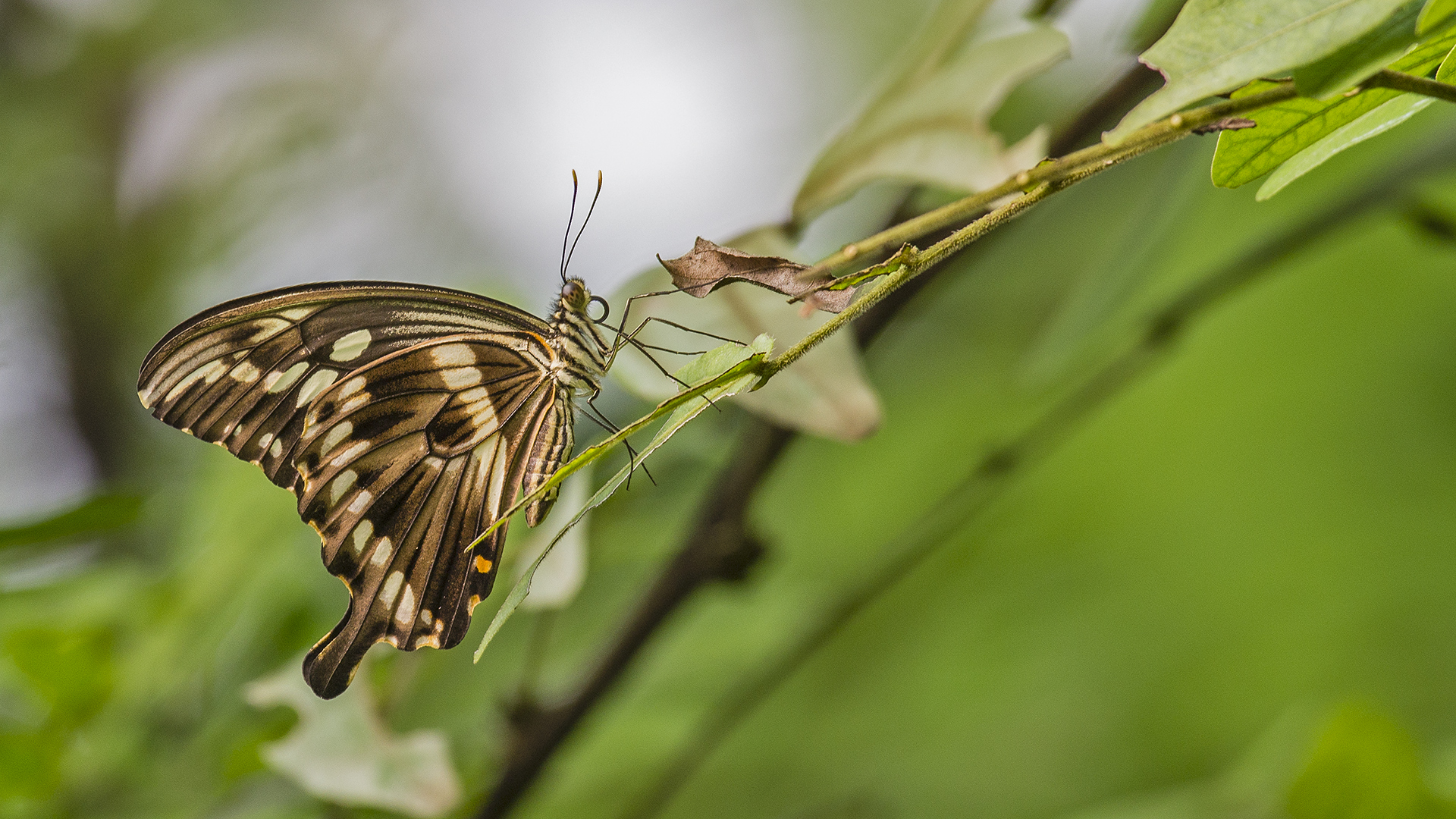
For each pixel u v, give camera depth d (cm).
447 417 108
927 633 128
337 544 108
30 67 196
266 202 193
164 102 199
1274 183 89
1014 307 118
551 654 110
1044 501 148
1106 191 112
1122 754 125
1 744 108
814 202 105
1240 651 136
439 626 107
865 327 107
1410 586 136
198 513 111
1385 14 75
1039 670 128
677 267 92
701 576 107
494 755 108
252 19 211
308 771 106
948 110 104
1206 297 109
